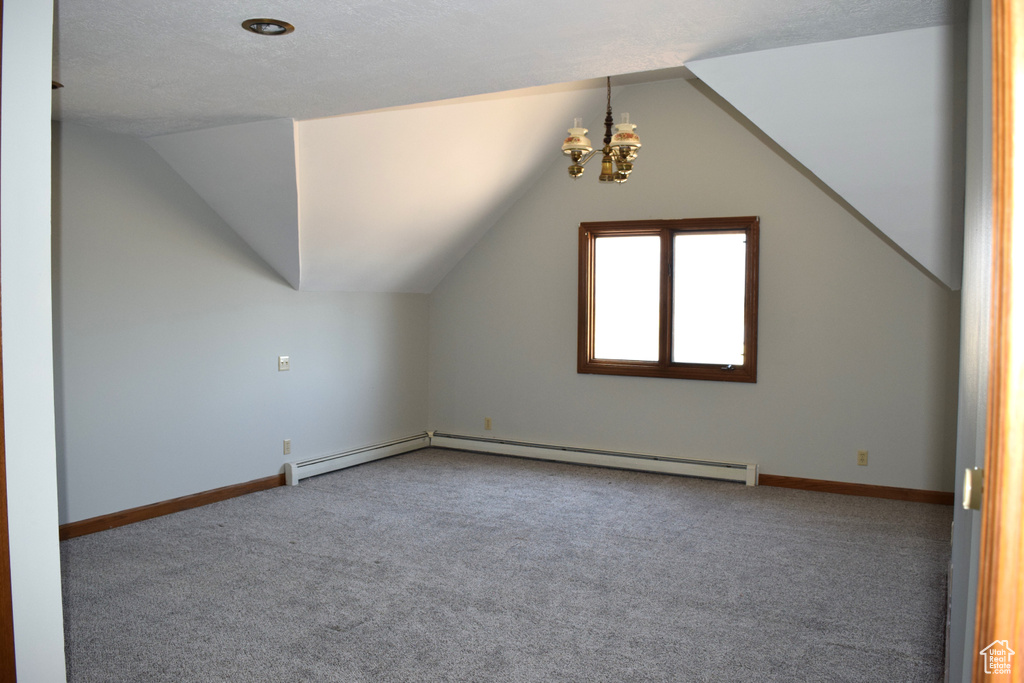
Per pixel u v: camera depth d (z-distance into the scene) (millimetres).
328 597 3305
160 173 4543
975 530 953
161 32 2508
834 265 5188
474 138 5066
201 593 3336
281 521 4445
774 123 2910
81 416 4133
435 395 6930
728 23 2436
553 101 5383
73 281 4078
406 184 5023
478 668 2674
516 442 6418
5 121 1615
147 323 4473
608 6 2260
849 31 2531
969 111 1598
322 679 2588
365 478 5566
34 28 1663
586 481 5508
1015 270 664
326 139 4195
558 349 6277
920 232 3092
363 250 5449
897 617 3129
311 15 2338
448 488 5277
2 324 1619
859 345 5137
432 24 2428
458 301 6750
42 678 1714
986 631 707
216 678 2588
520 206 6383
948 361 4883
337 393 5887
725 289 5648
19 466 1657
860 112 2768
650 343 5984
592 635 2947
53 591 1731
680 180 5676
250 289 5129
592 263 6098
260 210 4695
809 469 5320
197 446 4781
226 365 4969
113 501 4309
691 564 3756
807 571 3662
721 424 5621
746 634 2965
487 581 3512
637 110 5809
